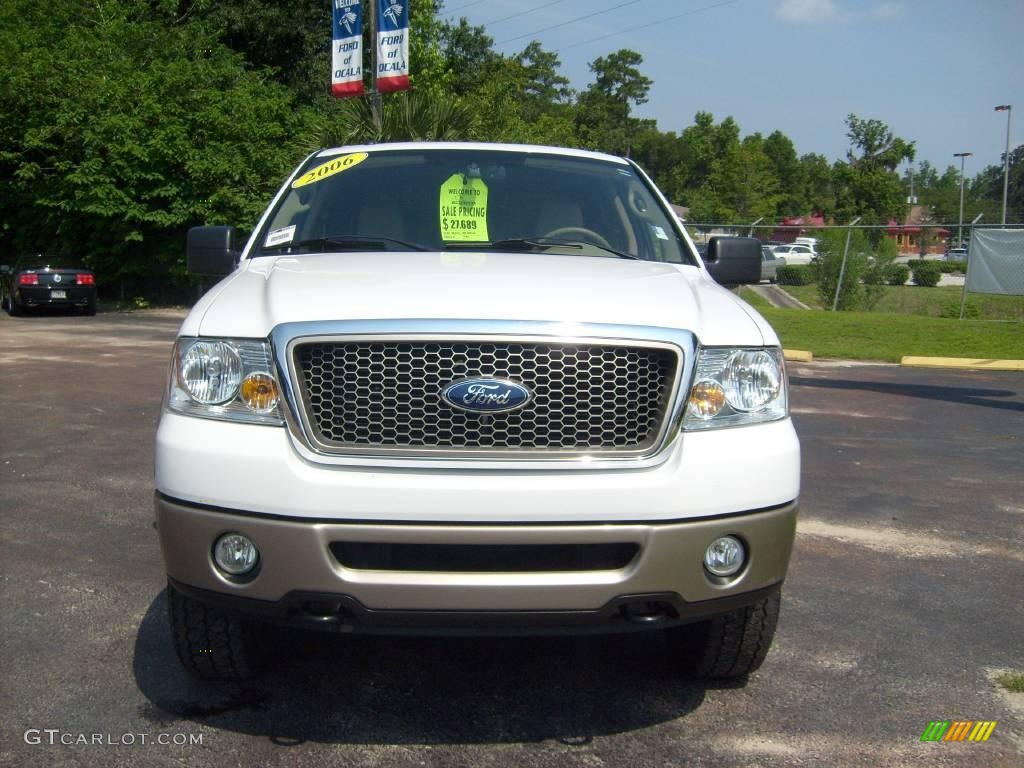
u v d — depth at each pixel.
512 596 2.82
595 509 2.83
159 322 19.52
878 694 3.55
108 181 22.16
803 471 7.03
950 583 4.76
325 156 4.81
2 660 3.69
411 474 2.83
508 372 2.93
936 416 9.49
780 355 3.24
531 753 3.09
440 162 4.59
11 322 19.08
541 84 96.94
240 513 2.87
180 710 3.33
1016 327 17.27
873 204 78.06
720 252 4.46
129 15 27.00
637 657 3.85
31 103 23.36
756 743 3.18
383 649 3.87
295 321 2.96
